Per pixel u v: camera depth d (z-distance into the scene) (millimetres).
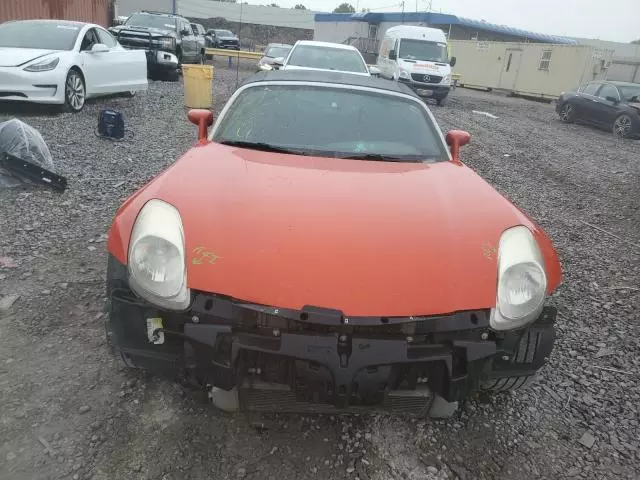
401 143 3602
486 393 2920
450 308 2223
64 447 2369
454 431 2693
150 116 10438
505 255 2432
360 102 3863
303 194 2674
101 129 8016
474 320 2264
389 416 2738
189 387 2537
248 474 2322
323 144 3473
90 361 2959
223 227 2381
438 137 3787
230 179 2777
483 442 2637
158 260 2262
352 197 2701
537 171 9367
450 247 2416
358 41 39500
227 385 2246
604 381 3242
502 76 29188
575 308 4180
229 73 22953
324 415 2705
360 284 2203
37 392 2684
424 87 18844
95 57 10094
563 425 2820
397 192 2830
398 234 2441
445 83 18984
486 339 2311
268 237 2342
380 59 22266
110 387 2771
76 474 2236
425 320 2188
